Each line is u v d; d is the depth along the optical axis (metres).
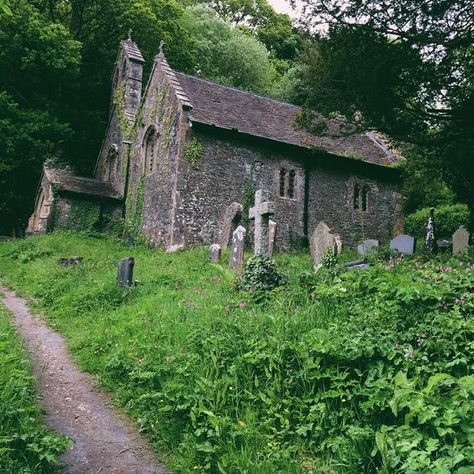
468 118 11.40
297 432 4.41
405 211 24.55
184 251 17.08
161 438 4.94
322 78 12.25
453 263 8.23
